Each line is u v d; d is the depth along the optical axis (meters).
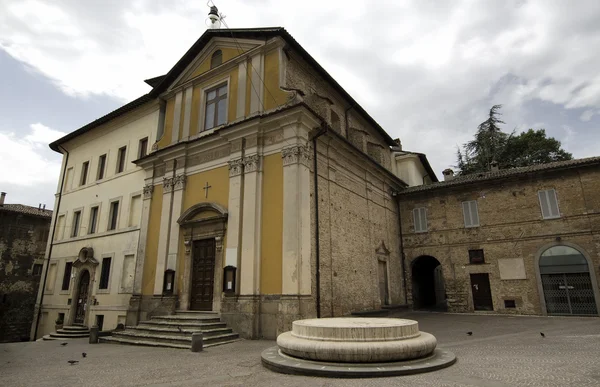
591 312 17.44
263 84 15.58
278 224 13.54
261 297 13.15
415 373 6.77
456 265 21.27
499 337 11.38
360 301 16.62
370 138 22.92
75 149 24.98
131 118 21.61
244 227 14.12
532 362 7.52
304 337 8.06
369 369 6.81
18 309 27.84
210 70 17.56
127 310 16.80
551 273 18.69
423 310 22.19
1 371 8.54
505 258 19.95
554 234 18.95
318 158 15.28
